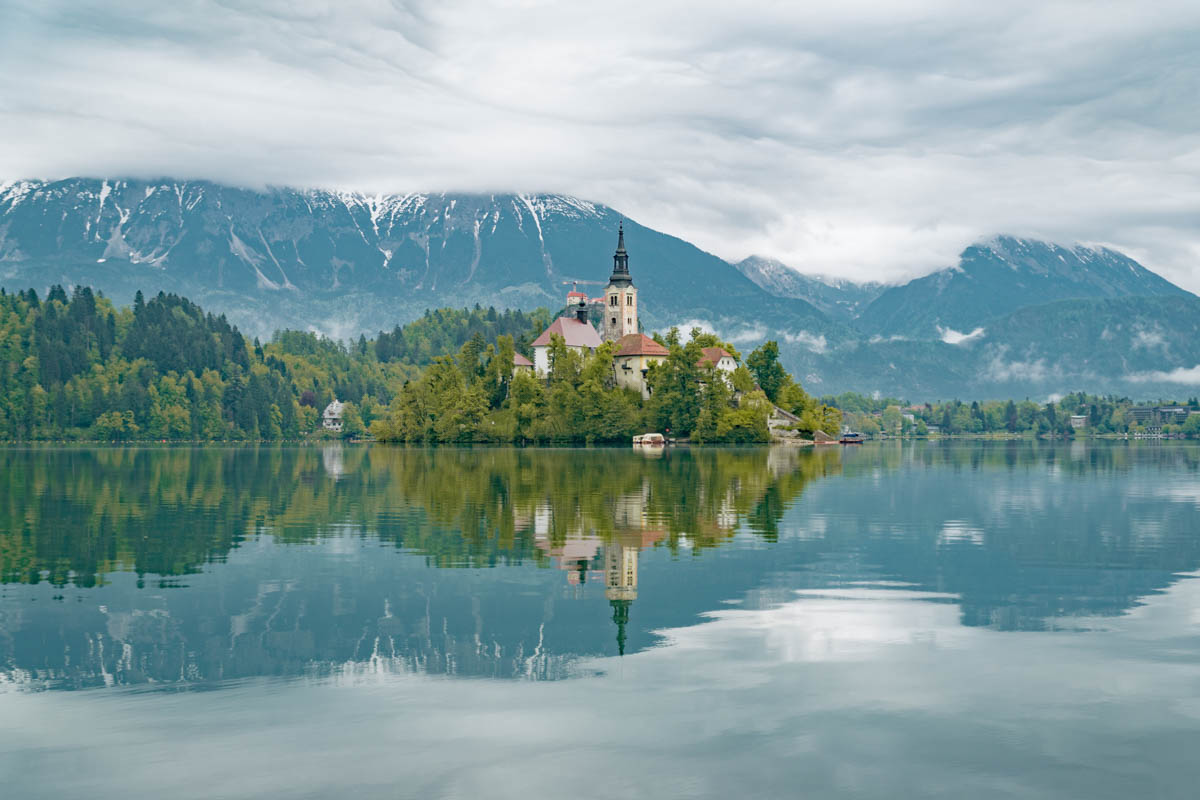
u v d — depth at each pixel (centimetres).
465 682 2830
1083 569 4584
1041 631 3366
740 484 9900
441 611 3691
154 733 2453
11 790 2152
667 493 8725
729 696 2692
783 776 2203
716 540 5534
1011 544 5419
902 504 7744
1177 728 2450
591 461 15662
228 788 2164
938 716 2534
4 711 2605
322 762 2286
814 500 8069
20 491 9475
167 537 5766
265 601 3884
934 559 4866
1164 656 3048
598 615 3616
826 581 4266
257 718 2552
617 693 2720
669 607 3741
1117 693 2698
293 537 5728
